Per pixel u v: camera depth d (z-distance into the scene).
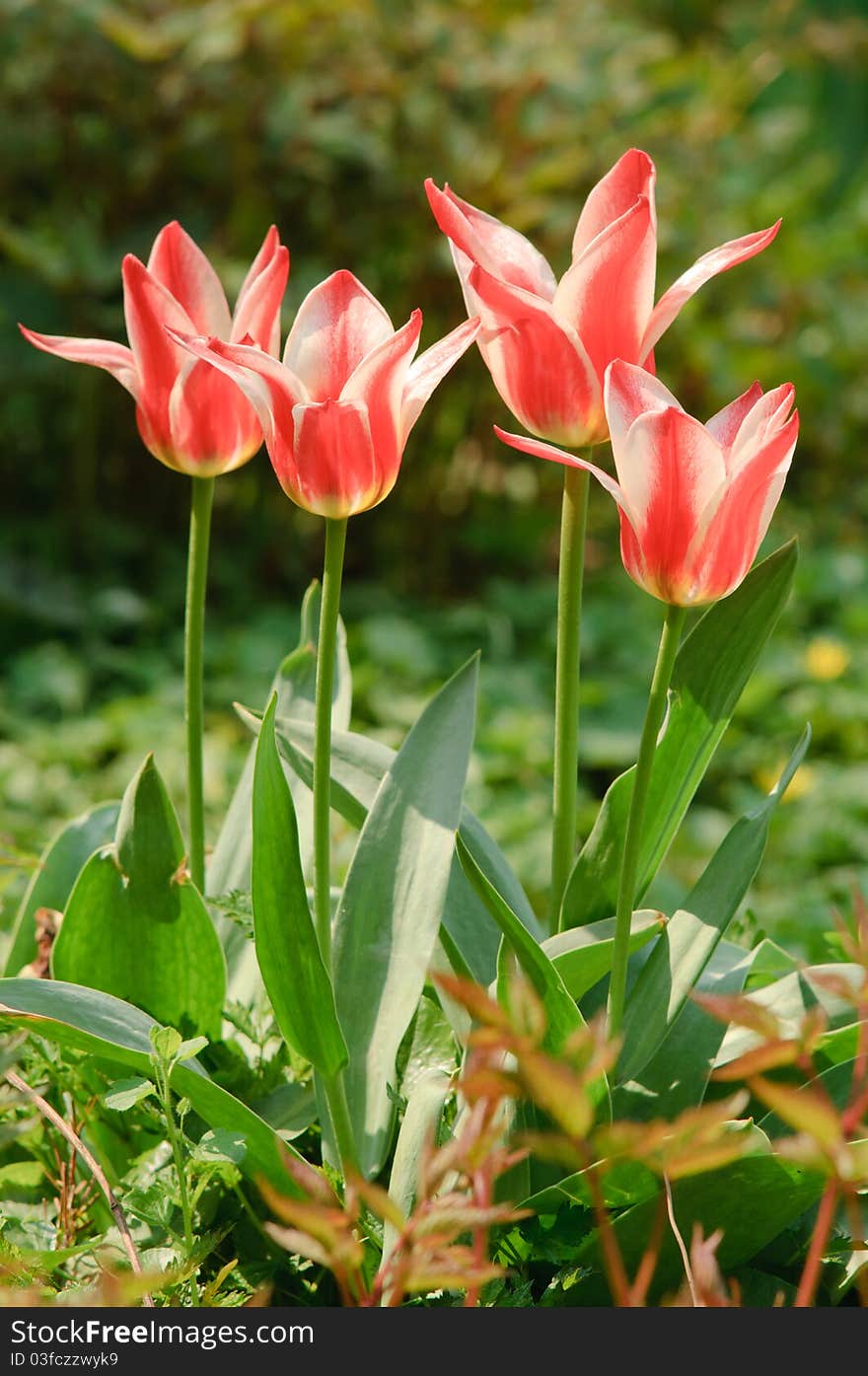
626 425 0.81
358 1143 0.86
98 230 2.16
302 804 0.96
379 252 2.19
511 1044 0.73
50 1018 0.83
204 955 0.90
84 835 0.97
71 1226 0.87
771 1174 0.82
